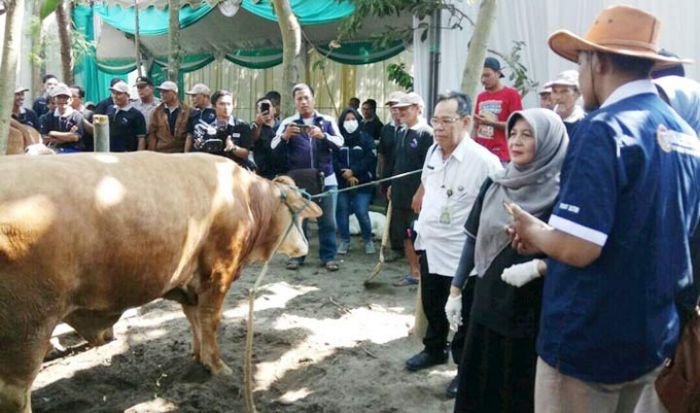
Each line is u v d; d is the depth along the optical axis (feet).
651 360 7.47
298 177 23.54
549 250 7.25
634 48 7.54
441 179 14.21
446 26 26.55
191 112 25.88
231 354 16.35
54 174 10.11
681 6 21.80
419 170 20.44
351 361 16.08
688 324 8.23
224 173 13.74
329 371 15.51
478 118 21.02
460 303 11.94
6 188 9.61
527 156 10.23
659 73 10.94
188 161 13.01
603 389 7.57
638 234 7.16
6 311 9.86
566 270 7.54
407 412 13.66
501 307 10.36
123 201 10.84
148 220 11.22
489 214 10.71
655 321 7.37
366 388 14.62
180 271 12.56
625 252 7.18
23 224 9.55
